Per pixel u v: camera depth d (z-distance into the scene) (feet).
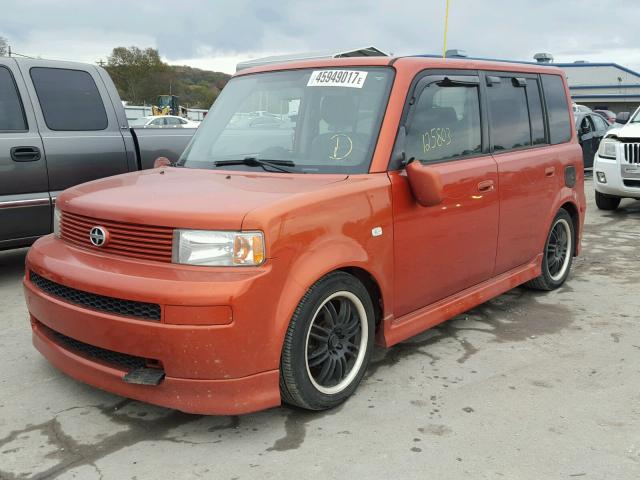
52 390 11.59
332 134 12.02
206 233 9.29
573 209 18.48
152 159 20.66
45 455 9.45
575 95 165.78
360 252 10.78
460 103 13.67
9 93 17.80
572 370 12.62
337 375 10.99
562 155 17.30
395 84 12.05
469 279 13.99
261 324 9.32
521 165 15.25
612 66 161.89
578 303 17.04
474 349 13.70
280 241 9.46
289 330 9.82
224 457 9.41
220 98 14.39
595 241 25.25
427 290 12.70
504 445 9.75
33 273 11.23
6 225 17.42
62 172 18.44
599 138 49.96
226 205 9.61
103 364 10.14
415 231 12.01
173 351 9.14
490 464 9.23
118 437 9.96
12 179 17.43
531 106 16.40
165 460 9.33
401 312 12.21
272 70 13.79
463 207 13.23
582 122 48.42
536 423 10.45
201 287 9.01
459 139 13.55
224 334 9.04
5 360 12.97
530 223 15.99
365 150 11.59
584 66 164.35
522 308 16.62
